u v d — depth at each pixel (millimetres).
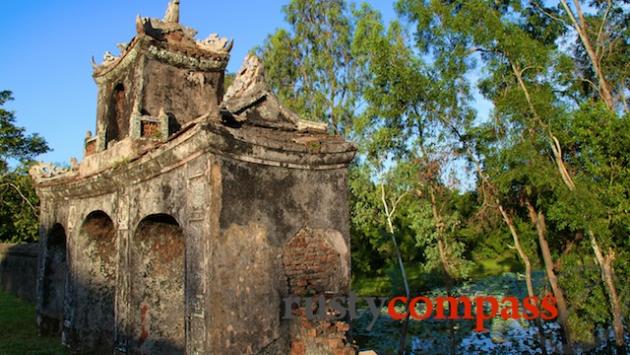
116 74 11938
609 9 14141
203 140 6984
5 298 18859
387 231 21312
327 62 21906
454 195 17438
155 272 9297
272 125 8812
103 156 10508
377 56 15484
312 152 8375
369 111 17250
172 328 9281
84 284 10867
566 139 11969
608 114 10938
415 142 16375
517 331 15992
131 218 9188
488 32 12797
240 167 7453
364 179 19062
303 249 8117
